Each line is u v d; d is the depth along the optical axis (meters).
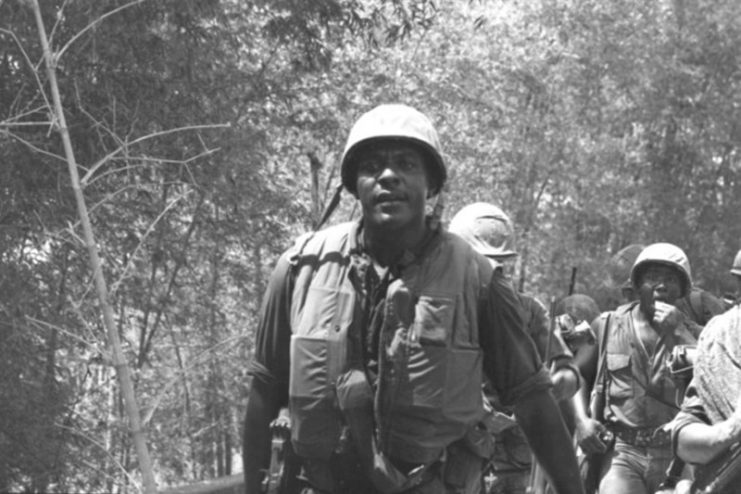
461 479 5.08
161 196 15.60
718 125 34.00
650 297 10.55
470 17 26.12
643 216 33.81
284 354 5.11
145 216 15.50
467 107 26.69
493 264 5.00
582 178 31.89
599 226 32.94
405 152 4.90
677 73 32.94
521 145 29.97
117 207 14.98
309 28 17.59
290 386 4.93
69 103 13.92
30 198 13.95
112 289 7.77
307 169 21.55
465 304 4.91
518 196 30.20
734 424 6.03
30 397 14.20
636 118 33.69
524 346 5.06
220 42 16.64
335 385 4.85
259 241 17.78
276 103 18.58
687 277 10.65
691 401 6.32
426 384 4.80
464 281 4.92
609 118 33.28
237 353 18.88
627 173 33.81
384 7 17.58
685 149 34.09
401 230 4.90
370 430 4.84
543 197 31.97
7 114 13.76
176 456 16.91
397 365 4.78
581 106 32.31
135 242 15.44
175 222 16.83
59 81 13.75
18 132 13.44
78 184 7.75
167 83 14.82
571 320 10.61
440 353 4.82
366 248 4.97
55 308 14.20
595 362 10.64
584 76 31.84
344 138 20.73
